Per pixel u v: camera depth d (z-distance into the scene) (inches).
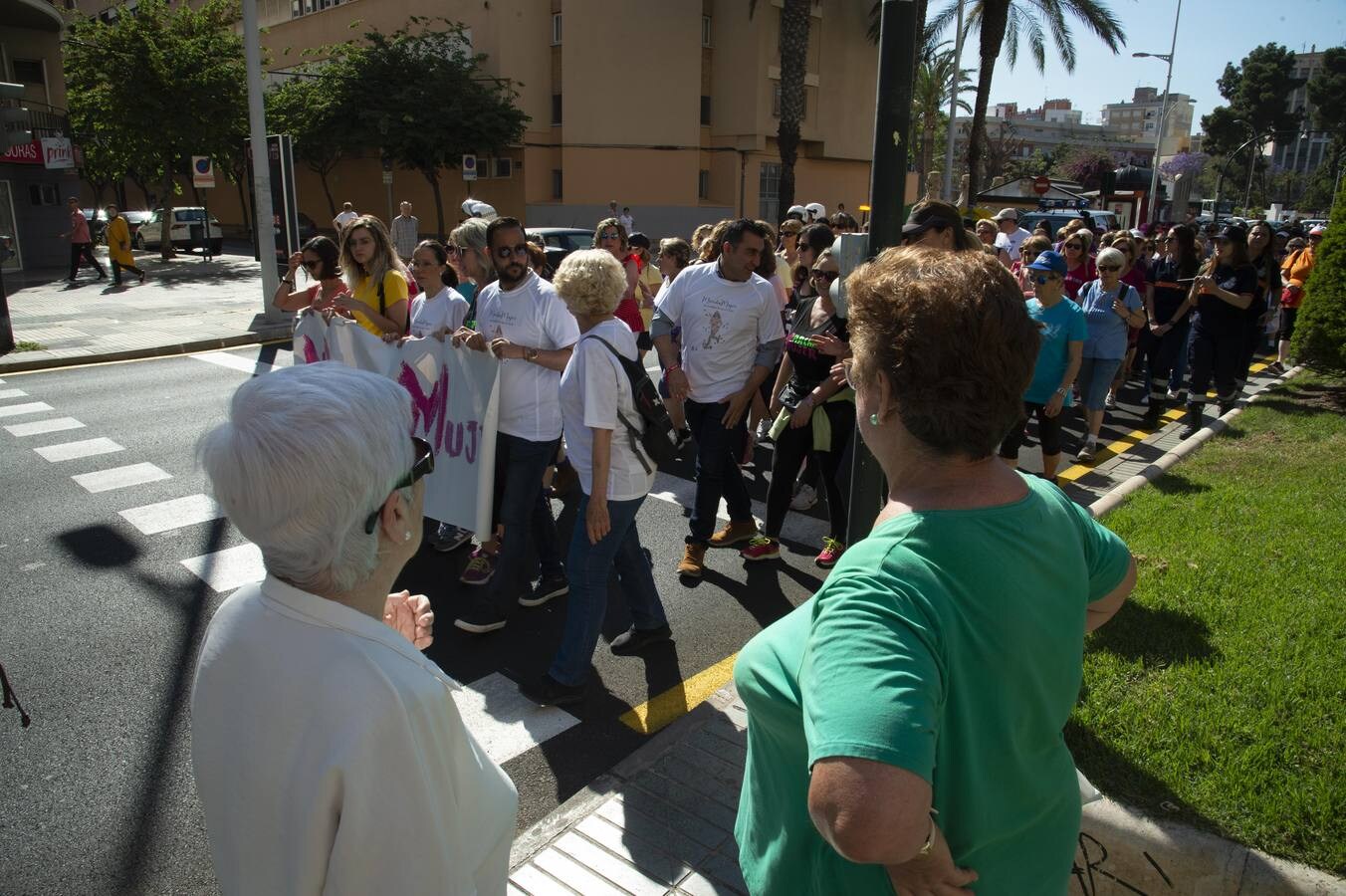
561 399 142.4
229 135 1015.6
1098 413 293.7
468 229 203.0
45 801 124.4
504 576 172.1
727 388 192.2
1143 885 99.7
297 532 46.0
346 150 1258.0
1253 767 110.6
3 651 165.8
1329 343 349.4
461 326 192.4
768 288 191.2
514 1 1152.2
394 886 44.7
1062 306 236.7
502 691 153.3
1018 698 47.8
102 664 161.8
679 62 1183.6
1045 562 49.3
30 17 863.1
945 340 47.6
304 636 46.0
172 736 140.6
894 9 109.1
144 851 115.3
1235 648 140.7
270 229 557.9
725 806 118.2
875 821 39.4
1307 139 3927.2
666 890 103.1
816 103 1328.7
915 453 50.9
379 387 49.9
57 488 257.4
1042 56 1251.2
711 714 140.9
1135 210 1045.2
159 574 200.1
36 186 918.4
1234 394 323.6
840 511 198.8
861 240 118.3
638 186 1210.0
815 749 41.8
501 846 54.0
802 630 54.1
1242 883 94.8
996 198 981.2
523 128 1155.9
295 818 44.3
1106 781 109.0
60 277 852.0
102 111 962.1
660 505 254.5
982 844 48.8
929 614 44.8
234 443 45.9
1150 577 169.3
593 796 121.6
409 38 1138.0
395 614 65.4
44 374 424.5
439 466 184.4
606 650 168.6
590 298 136.0
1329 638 143.0
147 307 638.5
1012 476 52.9
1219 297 305.0
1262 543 188.1
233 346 510.6
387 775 44.3
